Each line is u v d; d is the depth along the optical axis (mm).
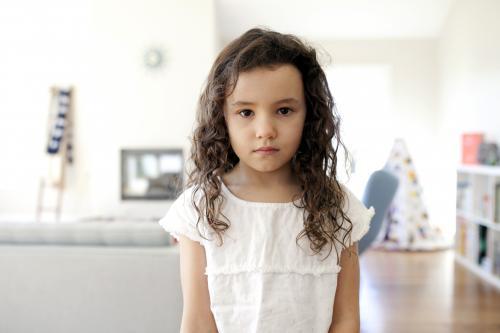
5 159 5746
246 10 4977
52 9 5301
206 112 636
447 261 3979
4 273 1907
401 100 5250
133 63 4820
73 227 1940
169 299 1870
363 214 666
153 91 4820
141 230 1925
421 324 2537
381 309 2777
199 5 4758
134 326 1894
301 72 603
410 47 5234
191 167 692
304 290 619
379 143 5262
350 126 5309
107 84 4836
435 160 5219
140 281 1873
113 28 4812
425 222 4484
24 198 5730
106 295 1889
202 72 4785
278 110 567
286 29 5215
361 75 5312
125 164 4852
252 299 614
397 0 4707
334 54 5281
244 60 562
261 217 632
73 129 5641
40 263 1890
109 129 4848
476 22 4078
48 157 5469
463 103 4402
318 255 631
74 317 1908
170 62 4797
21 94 5699
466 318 2625
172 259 1860
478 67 4039
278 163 569
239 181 661
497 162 3477
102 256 1872
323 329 623
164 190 4801
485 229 3551
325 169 655
